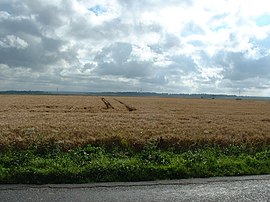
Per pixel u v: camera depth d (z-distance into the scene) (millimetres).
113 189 8141
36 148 12055
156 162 10758
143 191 8008
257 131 19812
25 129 17469
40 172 8961
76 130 17328
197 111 42875
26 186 8289
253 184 8852
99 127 19375
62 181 8867
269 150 13648
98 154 11711
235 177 9680
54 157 11305
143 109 44562
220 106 62531
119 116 29609
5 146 12375
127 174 9391
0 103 52438
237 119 30188
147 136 15555
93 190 8016
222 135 16859
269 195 7852
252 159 11562
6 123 21016
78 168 9508
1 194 7555
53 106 46781
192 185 8648
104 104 55656
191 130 18969
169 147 13773
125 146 13422
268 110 51219
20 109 39562
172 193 7879
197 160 11164
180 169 9828
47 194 7613
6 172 8984
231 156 12609
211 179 9383
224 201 7352
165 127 20453
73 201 7133
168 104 62688
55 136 14648
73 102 60312
